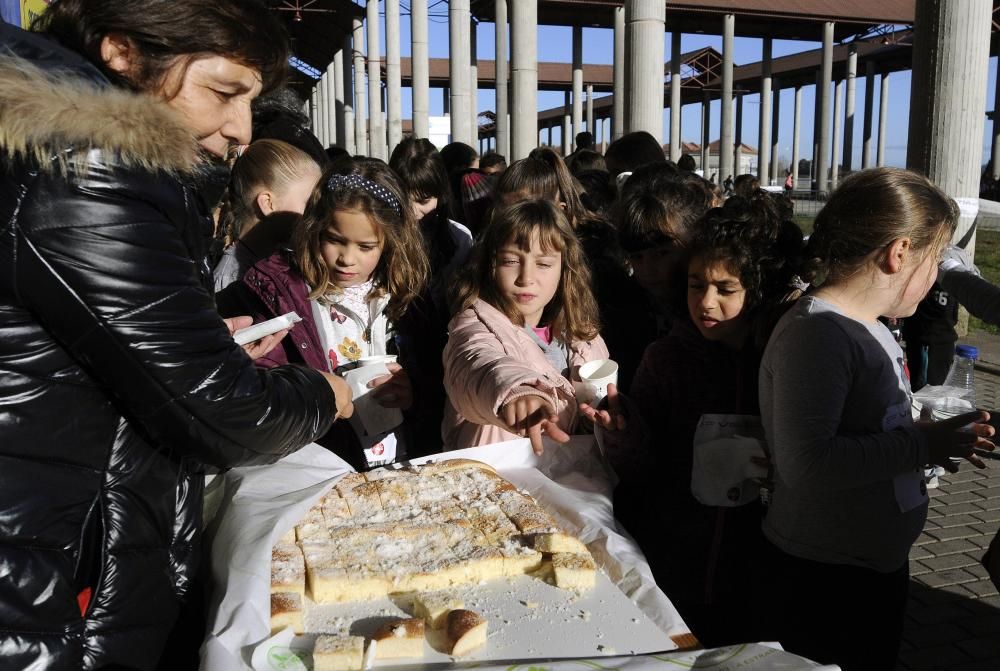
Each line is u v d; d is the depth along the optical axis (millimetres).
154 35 1148
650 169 3158
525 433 1701
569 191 3203
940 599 3439
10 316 1104
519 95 14672
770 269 1897
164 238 1155
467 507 1581
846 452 1628
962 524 4164
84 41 1185
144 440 1241
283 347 2334
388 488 1653
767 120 39406
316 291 2348
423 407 2557
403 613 1261
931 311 4852
